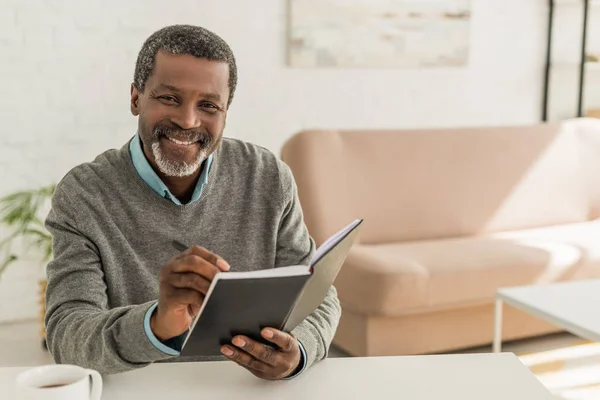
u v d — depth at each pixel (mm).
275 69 3768
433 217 3387
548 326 3184
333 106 3912
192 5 3551
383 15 3916
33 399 938
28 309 3416
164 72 1307
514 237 3383
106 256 1390
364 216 3244
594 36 4152
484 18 4176
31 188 3359
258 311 1079
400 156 3354
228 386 1223
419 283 2775
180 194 1452
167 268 1068
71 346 1229
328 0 3793
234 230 1511
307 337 1310
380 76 3988
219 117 1354
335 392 1207
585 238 3348
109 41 3404
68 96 3367
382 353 2850
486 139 3549
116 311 1205
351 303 2834
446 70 4129
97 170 1429
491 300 2945
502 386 1238
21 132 3311
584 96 4207
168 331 1128
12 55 3250
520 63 4297
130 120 3498
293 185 1585
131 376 1251
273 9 3715
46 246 3354
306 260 1578
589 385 2754
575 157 3729
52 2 3283
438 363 1328
